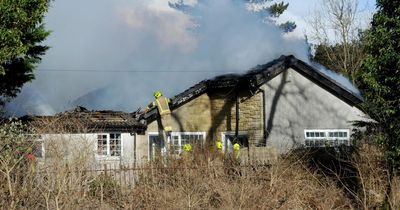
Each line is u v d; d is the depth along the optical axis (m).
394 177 12.45
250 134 22.39
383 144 12.59
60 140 12.10
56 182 11.16
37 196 11.09
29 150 11.52
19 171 11.16
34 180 11.23
